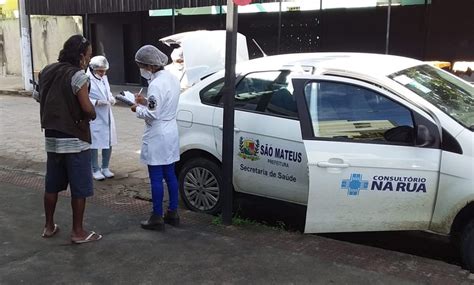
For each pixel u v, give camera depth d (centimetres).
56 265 402
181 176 556
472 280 372
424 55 1266
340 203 419
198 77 670
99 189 636
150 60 445
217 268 396
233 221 499
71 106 417
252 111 495
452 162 388
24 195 586
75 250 431
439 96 433
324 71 454
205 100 538
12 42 2225
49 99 420
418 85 438
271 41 1477
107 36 1850
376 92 426
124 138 968
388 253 423
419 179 399
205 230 478
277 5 1377
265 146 481
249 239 454
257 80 501
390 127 413
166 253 424
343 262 404
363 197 413
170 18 1684
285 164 470
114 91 1644
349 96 434
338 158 414
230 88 462
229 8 447
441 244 489
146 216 518
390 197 408
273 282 372
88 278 381
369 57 502
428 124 400
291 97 474
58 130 420
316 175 418
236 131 499
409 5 1268
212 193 534
